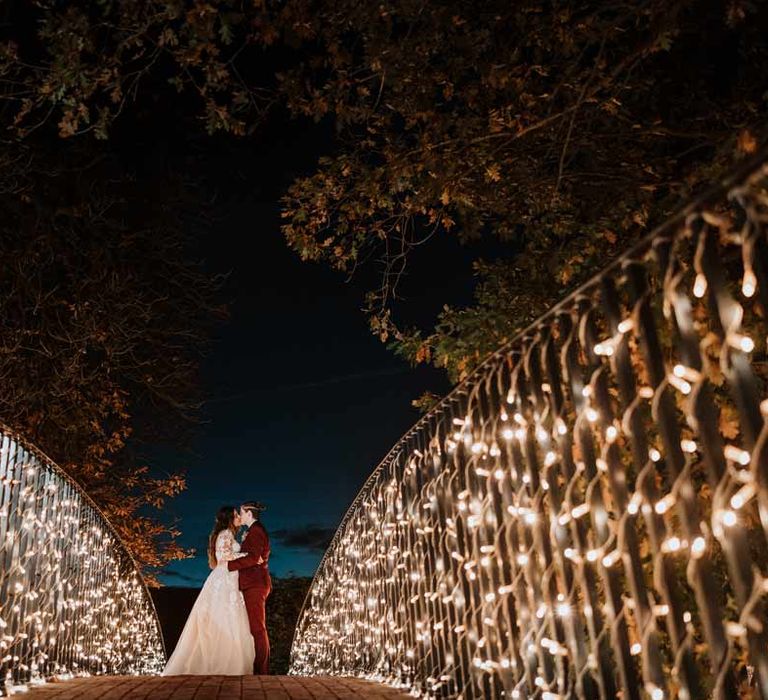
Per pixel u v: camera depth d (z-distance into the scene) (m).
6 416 13.07
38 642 6.71
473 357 7.20
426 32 6.91
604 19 6.76
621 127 7.44
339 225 7.84
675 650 2.69
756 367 3.39
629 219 6.72
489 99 7.59
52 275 14.12
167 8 5.93
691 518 2.59
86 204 13.56
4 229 13.11
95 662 9.42
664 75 7.66
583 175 7.58
